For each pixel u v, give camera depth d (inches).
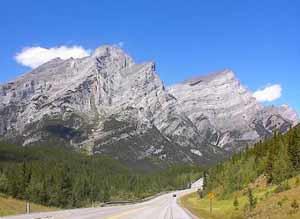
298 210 2005.4
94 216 2018.9
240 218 2425.0
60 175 6437.0
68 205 5905.5
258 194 4030.5
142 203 4982.8
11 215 1973.4
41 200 5477.4
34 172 6481.3
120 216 2057.1
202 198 6373.0
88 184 7239.2
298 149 4291.3
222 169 6633.9
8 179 5433.1
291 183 3449.8
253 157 5767.7
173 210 3095.5
